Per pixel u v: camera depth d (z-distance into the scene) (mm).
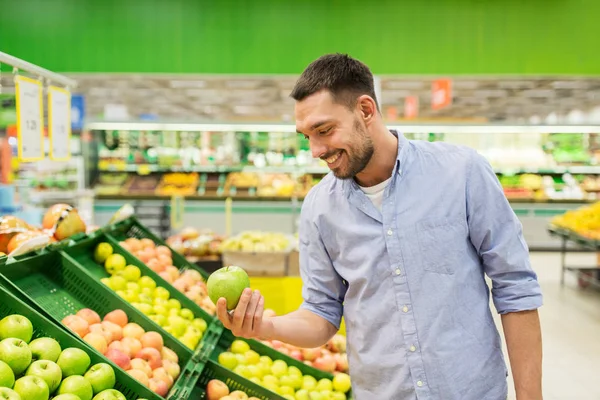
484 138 10641
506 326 1481
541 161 10648
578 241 6887
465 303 1493
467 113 15898
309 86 1383
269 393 2240
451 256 1484
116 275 2654
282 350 2830
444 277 1484
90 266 2674
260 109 14906
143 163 9703
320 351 2918
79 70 6723
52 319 1787
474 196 1497
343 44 6770
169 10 6703
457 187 1503
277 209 9070
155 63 6738
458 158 1531
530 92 11469
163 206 8734
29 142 2861
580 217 7258
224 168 9789
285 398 2236
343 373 2775
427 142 1599
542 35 6793
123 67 6730
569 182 10586
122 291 2549
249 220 9070
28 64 2764
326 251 1685
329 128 1389
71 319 1962
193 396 2129
